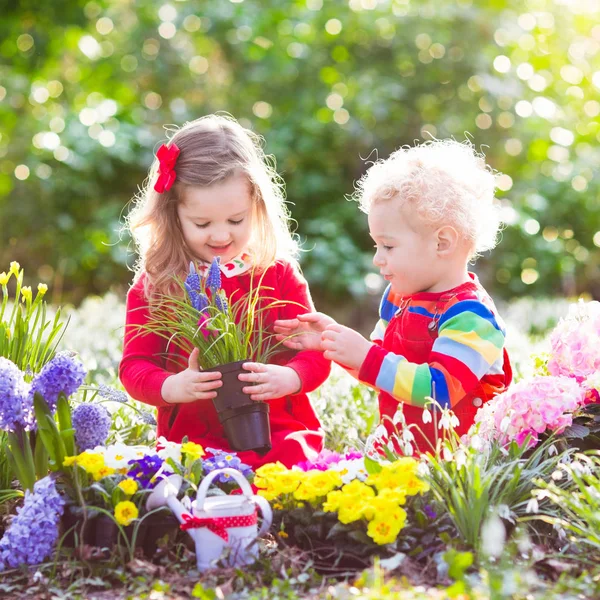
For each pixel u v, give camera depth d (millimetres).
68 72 11031
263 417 3016
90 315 6527
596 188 10391
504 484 2832
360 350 3113
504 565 2383
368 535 2525
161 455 2785
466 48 10359
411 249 3152
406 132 10352
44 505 2609
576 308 3486
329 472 2678
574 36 10711
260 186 3330
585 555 2561
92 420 2832
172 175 3238
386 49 10539
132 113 10367
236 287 3375
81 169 9734
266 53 10328
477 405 3223
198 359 3064
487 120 10461
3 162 10117
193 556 2629
